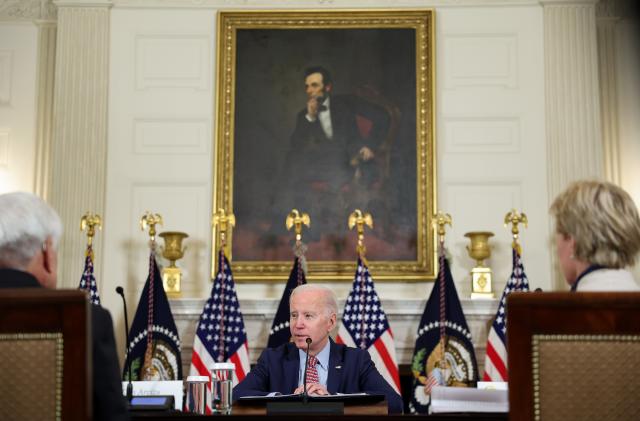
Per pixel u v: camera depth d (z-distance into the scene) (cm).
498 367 547
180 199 645
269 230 639
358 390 394
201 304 588
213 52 666
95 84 659
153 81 662
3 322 182
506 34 665
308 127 654
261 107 656
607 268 216
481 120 654
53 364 182
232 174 646
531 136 650
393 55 662
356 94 657
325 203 642
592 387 180
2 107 672
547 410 182
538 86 657
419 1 670
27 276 206
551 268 628
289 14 666
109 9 672
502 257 633
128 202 644
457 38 666
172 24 670
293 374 401
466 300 584
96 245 632
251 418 221
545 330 182
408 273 629
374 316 565
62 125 652
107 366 197
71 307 182
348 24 666
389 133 651
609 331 180
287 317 569
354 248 636
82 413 181
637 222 216
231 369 303
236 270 631
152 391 314
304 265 587
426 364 560
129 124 656
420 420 218
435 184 640
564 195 223
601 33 680
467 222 639
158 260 609
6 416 181
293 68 661
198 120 657
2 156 666
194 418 222
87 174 644
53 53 680
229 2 672
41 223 212
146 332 564
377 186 644
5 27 683
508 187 643
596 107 649
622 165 660
